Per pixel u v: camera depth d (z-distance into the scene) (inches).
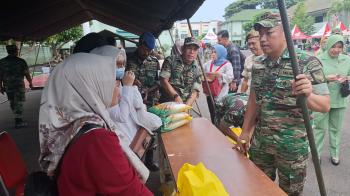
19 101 302.8
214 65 217.0
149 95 187.9
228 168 90.4
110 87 58.5
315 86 88.7
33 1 230.2
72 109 55.3
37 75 601.3
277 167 101.3
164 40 1039.6
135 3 231.6
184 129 134.6
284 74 91.7
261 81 98.9
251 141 108.2
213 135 124.3
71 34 691.4
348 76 177.8
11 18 269.7
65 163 53.4
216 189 64.1
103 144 53.0
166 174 126.9
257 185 79.6
